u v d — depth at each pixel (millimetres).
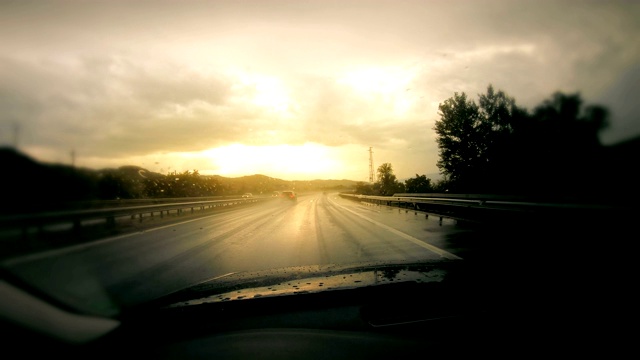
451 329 2574
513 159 19109
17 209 9203
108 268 6375
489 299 3279
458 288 3717
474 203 12977
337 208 25453
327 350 2303
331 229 11883
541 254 5594
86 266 6527
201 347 2441
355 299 3465
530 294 3398
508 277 4137
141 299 4031
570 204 8125
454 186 24469
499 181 20328
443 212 17047
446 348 2264
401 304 3234
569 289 3512
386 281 4164
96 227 14391
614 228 7078
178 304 3514
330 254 6977
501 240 7527
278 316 3064
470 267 4867
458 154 23141
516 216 10250
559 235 7438
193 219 18703
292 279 4629
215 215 21812
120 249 8781
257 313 3166
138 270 6160
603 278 3865
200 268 6141
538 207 9156
